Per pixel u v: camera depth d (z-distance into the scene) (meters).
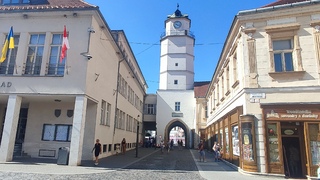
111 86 20.78
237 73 14.49
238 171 13.06
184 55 45.38
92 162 15.21
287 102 11.83
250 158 11.77
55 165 13.26
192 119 42.19
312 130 11.42
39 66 15.54
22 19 16.00
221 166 15.78
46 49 15.47
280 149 11.49
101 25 17.05
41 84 14.71
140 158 20.00
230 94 16.62
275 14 12.71
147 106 45.62
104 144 18.98
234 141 14.92
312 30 12.20
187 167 14.89
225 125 18.08
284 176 11.20
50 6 16.14
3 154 13.98
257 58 12.65
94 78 16.09
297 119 11.57
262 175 11.41
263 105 12.00
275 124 11.84
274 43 12.86
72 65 14.84
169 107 42.97
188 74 45.06
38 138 17.14
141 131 42.56
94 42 16.03
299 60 12.06
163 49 46.97
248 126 11.96
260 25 12.96
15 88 14.79
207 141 33.16
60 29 15.58
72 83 14.57
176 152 30.08
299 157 11.98
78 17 15.62
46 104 17.66
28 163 13.59
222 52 18.69
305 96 11.76
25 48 15.62
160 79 46.72
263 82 12.36
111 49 20.48
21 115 18.31
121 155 21.95
